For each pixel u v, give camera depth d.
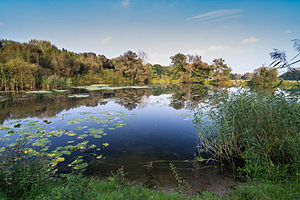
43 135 5.33
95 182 2.83
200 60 41.16
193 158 4.07
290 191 2.17
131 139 5.25
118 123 6.86
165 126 6.55
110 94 16.77
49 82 19.91
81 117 7.66
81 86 25.12
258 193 2.23
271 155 3.22
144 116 8.11
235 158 3.90
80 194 1.87
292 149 2.82
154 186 2.94
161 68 60.41
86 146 4.66
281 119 3.14
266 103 3.59
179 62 43.94
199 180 3.11
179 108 10.07
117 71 36.91
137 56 38.78
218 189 2.79
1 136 5.20
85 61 33.81
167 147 4.70
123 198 2.10
